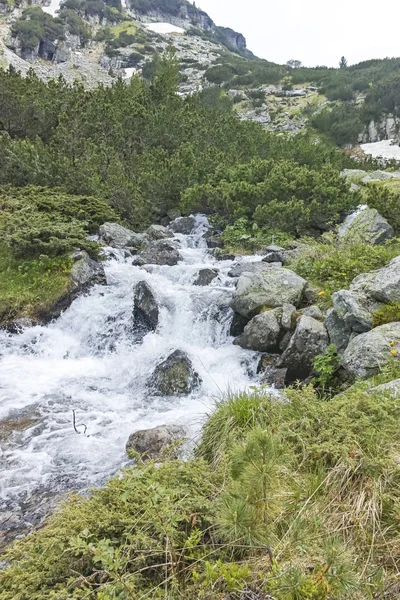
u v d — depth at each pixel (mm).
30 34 77938
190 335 9492
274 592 2166
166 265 12492
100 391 7578
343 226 14688
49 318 10086
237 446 2850
